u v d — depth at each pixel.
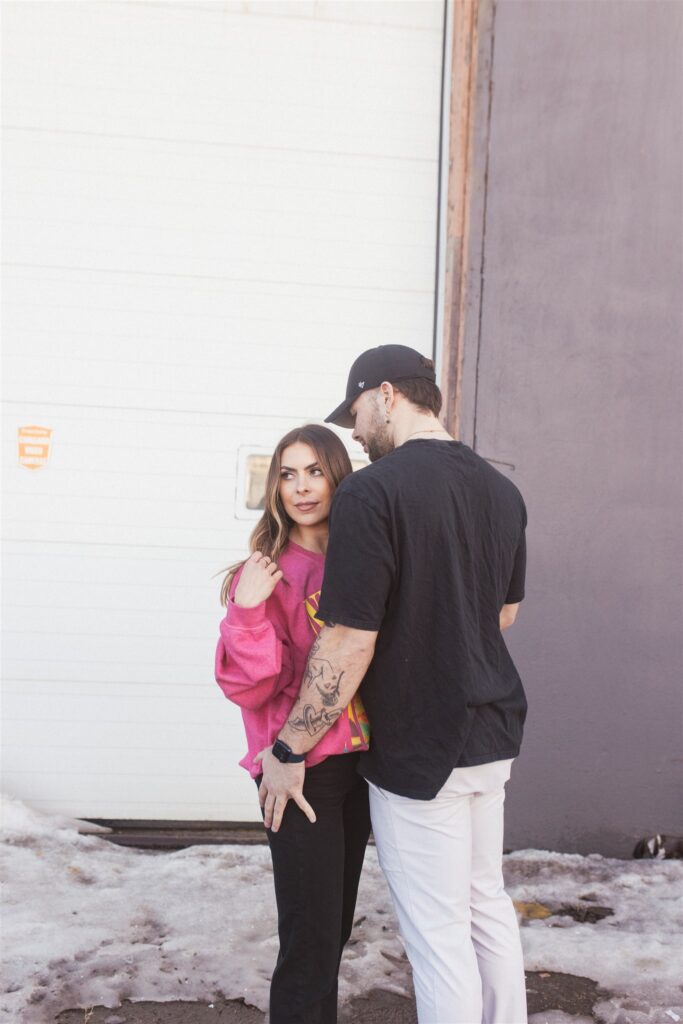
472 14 3.44
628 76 3.47
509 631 3.49
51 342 3.59
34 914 2.79
